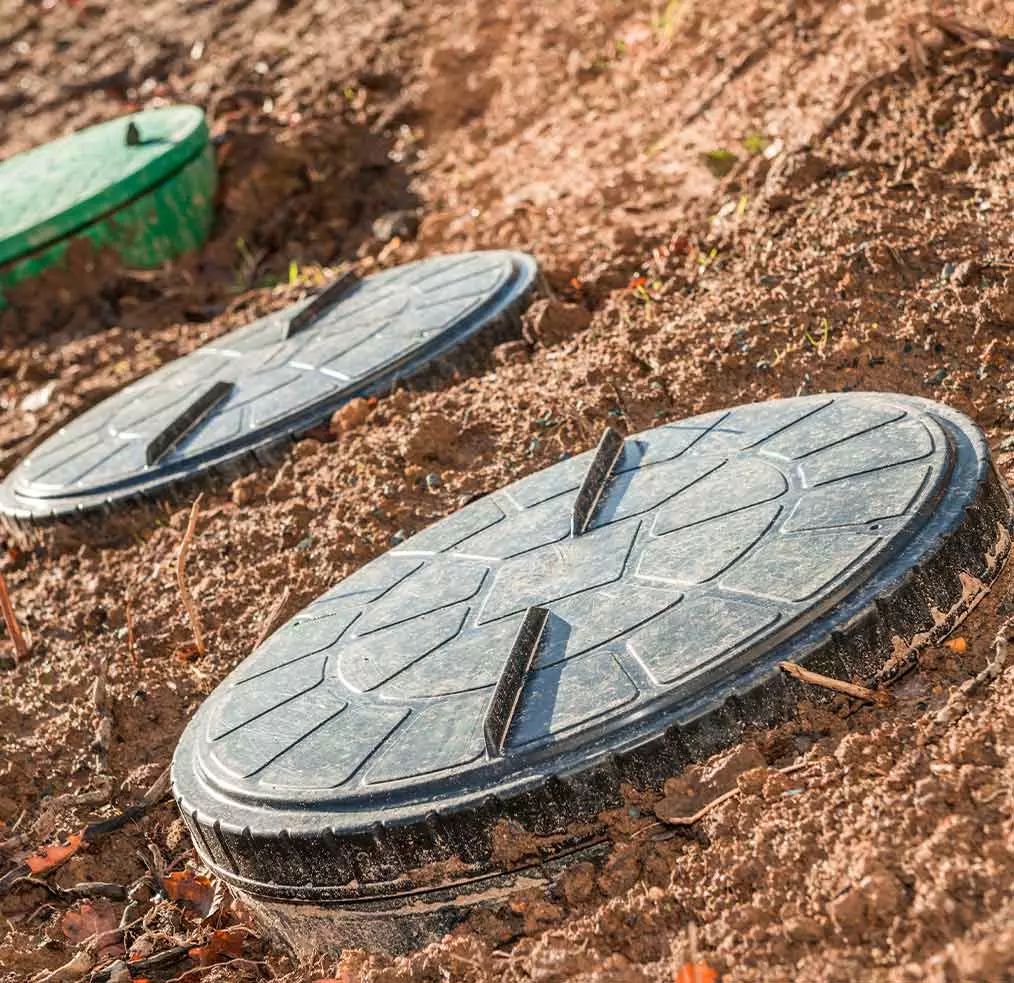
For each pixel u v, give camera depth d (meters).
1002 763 2.09
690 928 2.02
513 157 3.60
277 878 2.18
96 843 2.41
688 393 2.62
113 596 2.69
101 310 3.59
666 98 3.39
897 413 2.34
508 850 2.12
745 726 2.14
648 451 2.44
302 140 3.87
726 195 2.97
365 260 3.35
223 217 3.85
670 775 2.13
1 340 3.59
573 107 3.64
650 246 2.96
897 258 2.65
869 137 2.89
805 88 3.08
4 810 2.47
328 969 2.19
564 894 2.13
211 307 3.47
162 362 3.19
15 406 3.26
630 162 3.22
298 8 5.04
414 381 2.77
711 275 2.81
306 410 2.76
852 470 2.28
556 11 4.11
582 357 2.73
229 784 2.21
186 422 2.80
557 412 2.65
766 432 2.39
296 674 2.32
